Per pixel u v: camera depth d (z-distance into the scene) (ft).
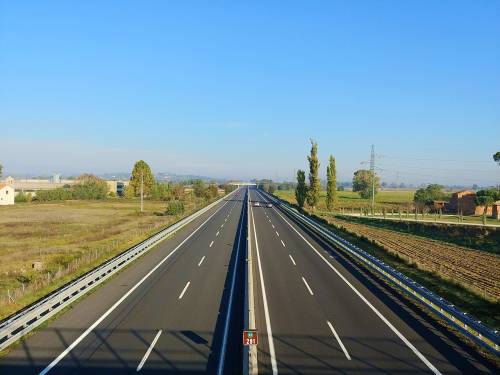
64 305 63.62
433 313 62.85
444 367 45.27
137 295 71.77
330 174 272.10
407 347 50.42
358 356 47.78
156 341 51.57
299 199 286.25
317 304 67.21
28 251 124.98
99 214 253.03
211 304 66.90
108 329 55.52
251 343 43.37
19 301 68.08
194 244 129.70
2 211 269.85
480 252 136.98
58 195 386.93
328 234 142.10
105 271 81.35
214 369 44.16
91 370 43.75
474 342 51.78
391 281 80.07
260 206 308.40
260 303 67.67
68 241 145.48
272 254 112.78
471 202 288.71
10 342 48.91
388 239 165.37
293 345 50.70
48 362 45.52
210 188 400.88
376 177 544.62
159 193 397.19
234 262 101.30
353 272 91.09
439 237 176.24
